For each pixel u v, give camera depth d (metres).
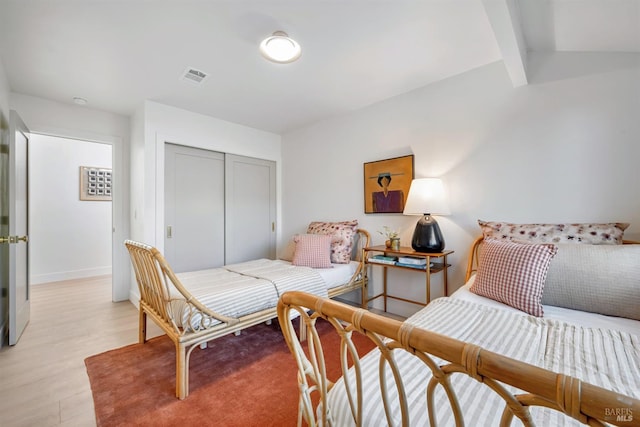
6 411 1.40
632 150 1.62
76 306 3.02
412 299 2.59
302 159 3.60
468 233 2.24
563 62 1.84
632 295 1.23
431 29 1.71
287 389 1.57
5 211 2.29
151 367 1.80
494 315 1.24
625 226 1.55
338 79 2.34
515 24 1.48
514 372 0.41
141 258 1.83
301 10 1.54
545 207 1.89
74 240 4.34
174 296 1.71
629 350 0.93
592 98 1.74
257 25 1.66
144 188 2.71
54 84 2.41
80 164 4.41
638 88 1.61
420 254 2.13
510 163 2.04
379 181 2.79
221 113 3.09
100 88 2.49
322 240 2.71
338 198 3.19
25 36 1.74
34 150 4.03
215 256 3.28
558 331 1.08
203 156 3.19
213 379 1.67
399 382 0.57
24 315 2.42
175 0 1.46
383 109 2.77
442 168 2.38
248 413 1.38
